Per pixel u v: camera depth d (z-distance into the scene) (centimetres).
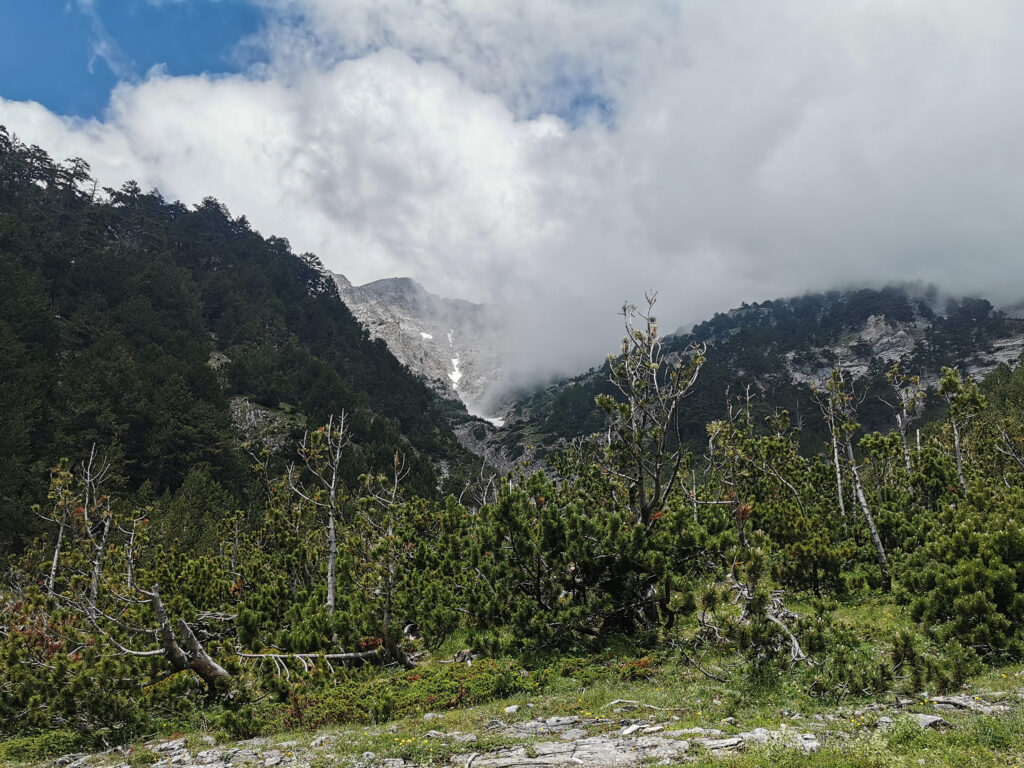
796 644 1320
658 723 1070
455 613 1883
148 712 1478
